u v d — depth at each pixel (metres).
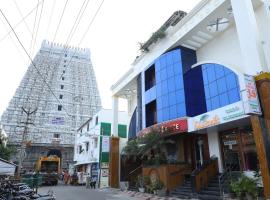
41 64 62.25
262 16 15.78
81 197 18.03
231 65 17.77
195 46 21.12
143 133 22.06
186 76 19.73
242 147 16.17
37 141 57.88
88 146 39.12
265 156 11.53
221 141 17.73
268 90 12.22
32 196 12.09
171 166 18.55
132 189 22.56
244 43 14.01
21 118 57.66
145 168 20.78
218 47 19.34
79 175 35.34
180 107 19.08
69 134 60.56
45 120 59.56
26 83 60.56
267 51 15.04
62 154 59.06
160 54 22.56
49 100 60.59
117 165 28.34
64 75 63.59
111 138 29.25
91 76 67.06
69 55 66.44
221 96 16.55
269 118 11.91
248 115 13.56
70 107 61.88
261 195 12.54
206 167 16.62
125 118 35.78
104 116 34.81
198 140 19.58
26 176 28.53
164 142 19.52
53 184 34.75
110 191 23.06
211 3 17.42
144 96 23.78
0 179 19.39
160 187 17.97
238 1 14.84
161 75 21.33
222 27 18.73
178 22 20.47
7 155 34.09
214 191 14.99
